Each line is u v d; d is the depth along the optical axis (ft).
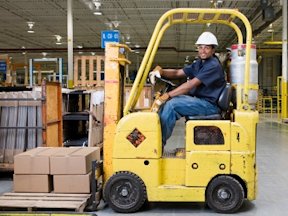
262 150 28.25
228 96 13.69
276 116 65.46
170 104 13.73
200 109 13.66
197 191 13.26
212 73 13.56
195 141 13.33
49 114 19.67
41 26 62.75
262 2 42.32
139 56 98.53
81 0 44.27
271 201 14.92
